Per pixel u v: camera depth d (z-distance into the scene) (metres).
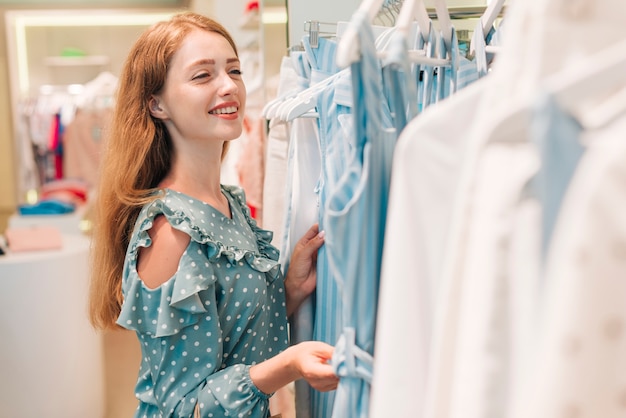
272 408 2.09
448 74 1.22
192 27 1.42
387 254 0.69
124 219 1.49
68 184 6.21
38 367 3.03
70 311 3.14
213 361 1.30
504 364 0.57
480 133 0.56
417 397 0.70
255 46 3.14
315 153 1.47
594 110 0.57
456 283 0.61
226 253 1.33
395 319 0.69
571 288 0.46
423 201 0.67
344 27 1.41
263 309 1.42
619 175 0.45
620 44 0.60
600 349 0.46
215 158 1.47
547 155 0.50
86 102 6.65
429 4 1.72
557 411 0.47
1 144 7.26
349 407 0.94
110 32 7.54
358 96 0.85
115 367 4.18
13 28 7.22
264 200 1.88
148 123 1.44
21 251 3.14
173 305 1.25
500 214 0.57
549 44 0.59
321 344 1.15
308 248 1.40
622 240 0.45
